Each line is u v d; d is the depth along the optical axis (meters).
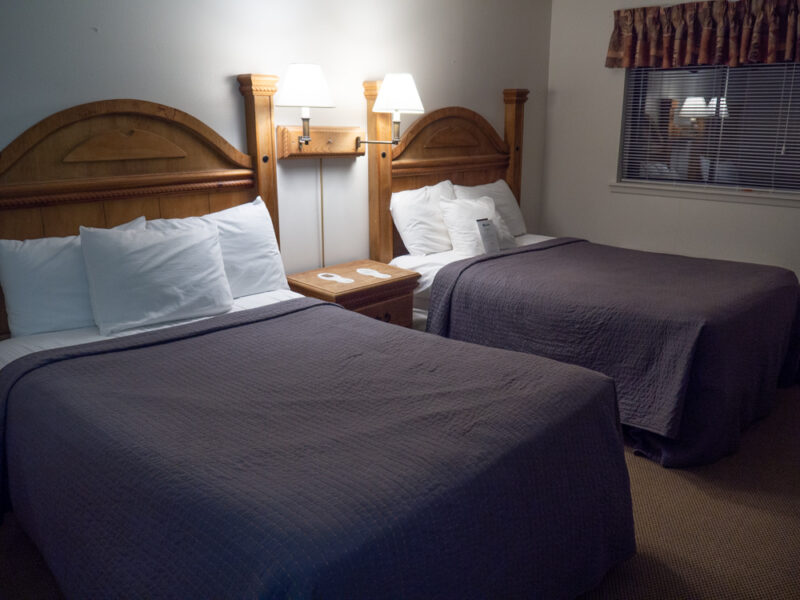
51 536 1.78
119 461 1.58
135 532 1.45
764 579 2.09
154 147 2.92
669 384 2.74
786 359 3.54
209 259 2.77
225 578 1.24
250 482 1.44
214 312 2.77
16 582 2.04
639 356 2.86
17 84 2.51
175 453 1.57
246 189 3.34
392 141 3.68
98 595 1.53
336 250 3.89
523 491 1.65
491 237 4.04
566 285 3.27
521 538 1.64
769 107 4.37
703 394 2.71
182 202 3.08
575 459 1.84
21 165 2.56
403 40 4.03
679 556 2.20
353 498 1.38
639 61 4.70
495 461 1.59
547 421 1.79
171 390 1.96
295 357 2.24
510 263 3.75
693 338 2.69
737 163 4.58
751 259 4.56
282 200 3.53
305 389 1.97
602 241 5.28
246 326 2.58
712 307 2.84
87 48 2.67
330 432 1.69
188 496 1.41
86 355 2.23
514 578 1.63
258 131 3.24
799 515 2.43
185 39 2.97
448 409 1.82
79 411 1.82
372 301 3.43
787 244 4.39
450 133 4.47
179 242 2.69
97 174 2.77
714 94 4.57
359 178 3.93
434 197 4.23
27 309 2.48
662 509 2.47
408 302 3.63
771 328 3.13
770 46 4.14
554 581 1.78
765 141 4.43
